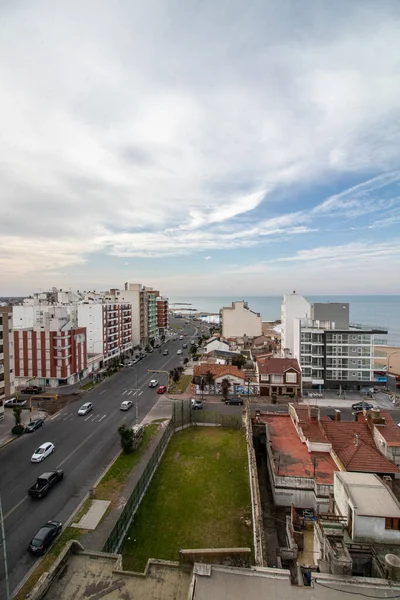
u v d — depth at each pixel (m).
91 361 89.19
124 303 114.62
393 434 35.47
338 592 13.84
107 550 25.28
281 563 21.42
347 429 38.81
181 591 14.54
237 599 13.45
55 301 111.75
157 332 160.38
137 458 42.75
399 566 14.81
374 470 31.27
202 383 72.25
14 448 46.09
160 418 57.38
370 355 75.38
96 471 39.56
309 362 76.44
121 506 32.81
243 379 73.94
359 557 17.89
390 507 19.14
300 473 32.78
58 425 54.34
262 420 46.91
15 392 65.69
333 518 21.05
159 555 26.80
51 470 39.91
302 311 94.81
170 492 35.81
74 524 30.00
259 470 39.84
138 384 79.62
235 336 144.38
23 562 25.75
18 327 83.56
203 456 44.12
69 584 14.96
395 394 72.62
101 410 61.50
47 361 76.50
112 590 14.62
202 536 29.00
